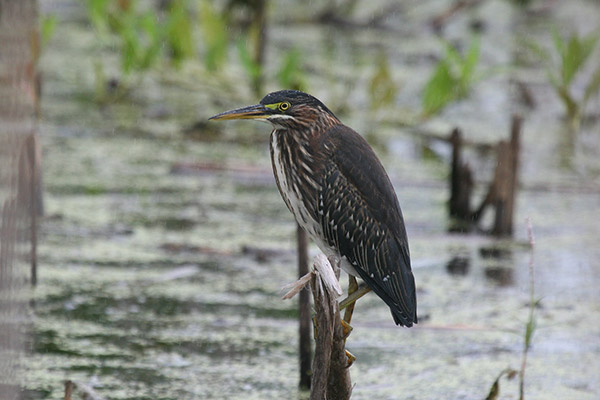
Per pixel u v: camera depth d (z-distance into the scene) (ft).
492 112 57.16
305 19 72.49
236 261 36.86
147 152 48.42
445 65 53.93
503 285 35.83
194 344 30.30
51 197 41.98
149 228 39.63
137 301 33.09
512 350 30.91
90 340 30.12
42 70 56.54
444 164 49.24
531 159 49.93
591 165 49.49
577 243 39.93
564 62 54.60
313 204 26.94
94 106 53.98
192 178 45.60
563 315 33.42
